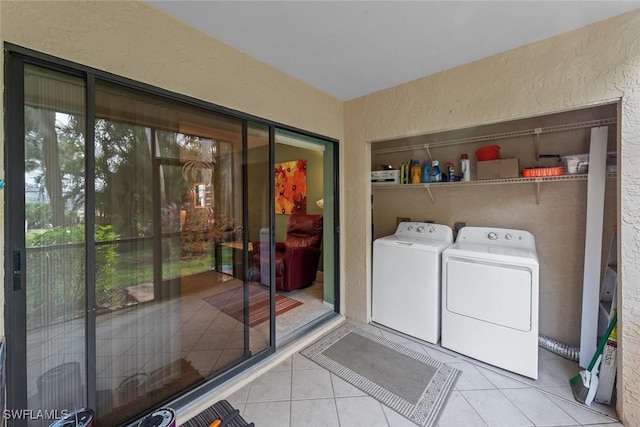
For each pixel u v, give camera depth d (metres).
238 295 1.97
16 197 1.07
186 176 1.64
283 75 2.17
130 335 1.44
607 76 1.53
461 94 2.06
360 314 2.85
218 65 1.73
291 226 4.16
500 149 2.48
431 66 2.09
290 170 4.64
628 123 1.47
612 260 1.90
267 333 2.20
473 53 1.90
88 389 1.28
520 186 2.39
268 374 2.00
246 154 1.96
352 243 2.88
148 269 1.50
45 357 1.18
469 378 1.92
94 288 1.29
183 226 1.65
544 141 2.28
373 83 2.40
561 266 2.23
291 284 3.52
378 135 2.58
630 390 1.49
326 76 2.26
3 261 1.03
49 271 1.17
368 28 1.62
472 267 2.13
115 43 1.30
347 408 1.67
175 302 1.63
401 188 3.12
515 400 1.71
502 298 1.99
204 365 1.79
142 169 1.45
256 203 2.05
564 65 1.66
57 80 1.17
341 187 2.88
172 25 1.50
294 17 1.51
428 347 2.33
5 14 1.01
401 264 2.55
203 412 1.26
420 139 2.93
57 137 1.18
